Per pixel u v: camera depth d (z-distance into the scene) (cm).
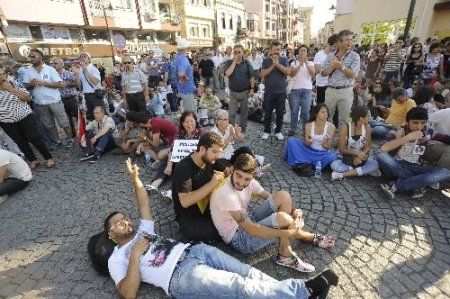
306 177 405
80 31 1827
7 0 1370
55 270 264
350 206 332
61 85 565
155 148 461
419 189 335
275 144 539
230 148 430
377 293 220
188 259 210
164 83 948
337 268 246
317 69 612
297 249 268
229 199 226
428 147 369
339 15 2319
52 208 369
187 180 248
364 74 1076
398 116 504
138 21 2217
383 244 270
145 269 215
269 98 535
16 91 436
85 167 491
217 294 191
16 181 406
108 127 511
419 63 867
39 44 1534
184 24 2728
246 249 249
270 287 190
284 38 5578
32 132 467
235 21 3566
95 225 328
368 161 386
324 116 410
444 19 1216
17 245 302
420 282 228
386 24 1582
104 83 1202
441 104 518
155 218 329
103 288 241
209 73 1210
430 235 279
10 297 239
